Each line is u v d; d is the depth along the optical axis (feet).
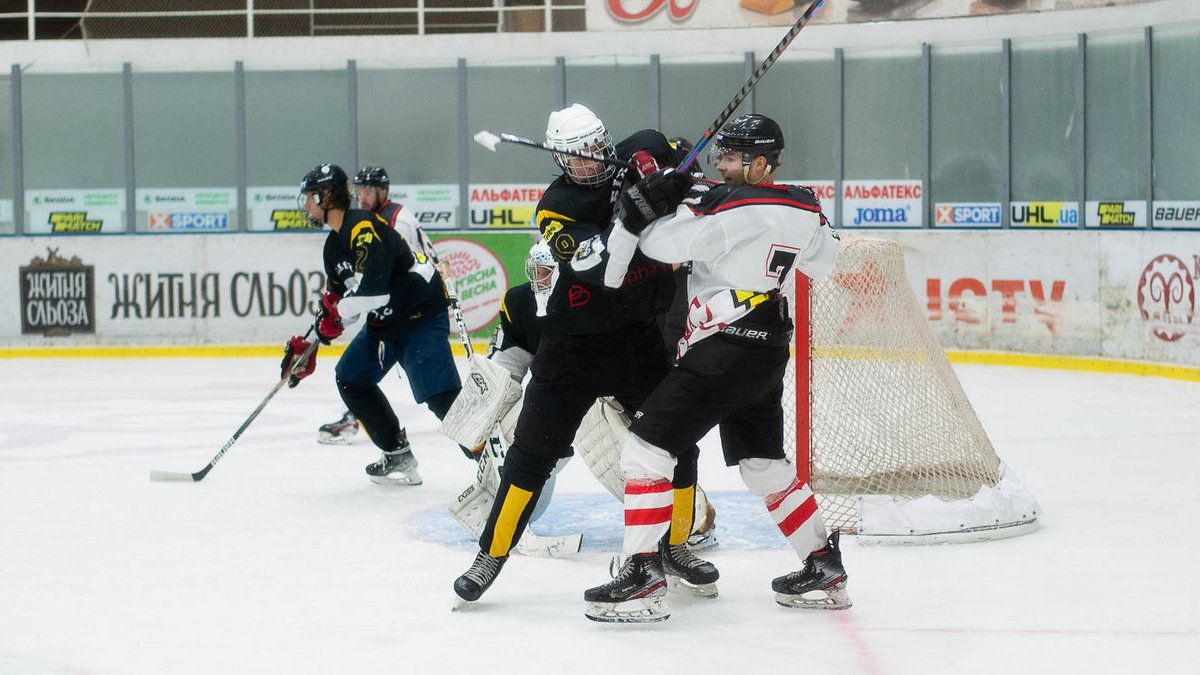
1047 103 58.49
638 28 63.67
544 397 19.89
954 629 19.06
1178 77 53.83
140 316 62.75
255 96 64.95
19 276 62.64
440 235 63.41
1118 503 27.99
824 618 19.71
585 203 19.44
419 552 24.31
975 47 59.72
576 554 23.98
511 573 22.65
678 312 24.63
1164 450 34.83
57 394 48.62
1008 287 56.80
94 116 64.85
